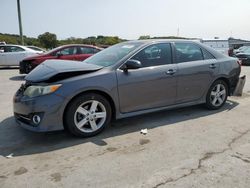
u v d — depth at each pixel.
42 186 2.87
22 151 3.72
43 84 3.84
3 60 14.02
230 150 3.70
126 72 4.34
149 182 2.93
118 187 2.85
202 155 3.55
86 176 3.06
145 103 4.59
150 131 4.43
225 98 5.74
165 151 3.68
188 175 3.06
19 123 4.13
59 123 3.89
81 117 4.10
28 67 10.64
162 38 5.17
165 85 4.73
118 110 4.36
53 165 3.32
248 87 8.45
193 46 5.25
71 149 3.76
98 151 3.70
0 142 4.02
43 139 4.12
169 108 4.94
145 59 4.60
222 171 3.14
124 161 3.40
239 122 4.89
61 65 4.25
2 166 3.30
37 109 3.78
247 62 16.95
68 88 3.86
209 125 4.72
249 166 3.26
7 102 6.51
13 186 2.87
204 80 5.26
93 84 4.01
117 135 4.26
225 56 5.74
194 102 5.26
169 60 4.85
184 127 4.62
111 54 4.77
